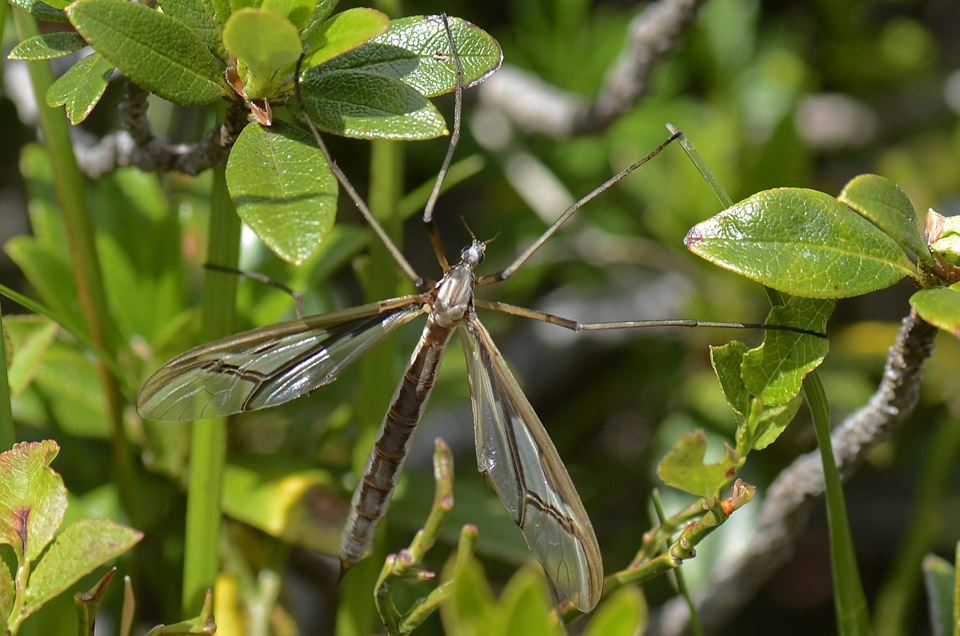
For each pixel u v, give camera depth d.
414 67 0.46
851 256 0.46
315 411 0.50
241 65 0.46
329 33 0.46
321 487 0.49
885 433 0.47
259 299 0.50
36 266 0.49
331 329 0.48
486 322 0.55
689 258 0.54
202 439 0.48
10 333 0.48
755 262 0.46
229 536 0.50
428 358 0.48
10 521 0.46
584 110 0.54
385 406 0.49
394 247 0.48
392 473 0.48
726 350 0.46
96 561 0.46
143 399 0.47
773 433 0.46
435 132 0.46
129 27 0.46
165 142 0.48
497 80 0.55
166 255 0.50
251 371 0.48
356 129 0.46
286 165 0.46
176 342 0.49
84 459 0.50
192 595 0.48
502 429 0.47
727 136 0.54
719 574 0.50
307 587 0.53
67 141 0.48
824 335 0.46
